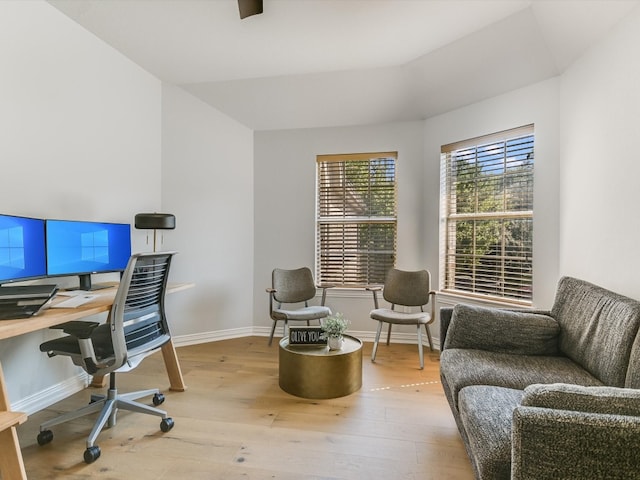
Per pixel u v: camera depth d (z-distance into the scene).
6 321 1.59
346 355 2.55
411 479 1.67
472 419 1.40
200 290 3.79
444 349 2.28
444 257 3.74
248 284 4.10
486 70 3.03
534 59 2.78
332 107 3.80
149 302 2.20
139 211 3.26
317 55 3.09
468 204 3.52
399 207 3.89
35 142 2.32
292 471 1.72
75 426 2.14
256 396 2.54
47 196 2.40
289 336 2.73
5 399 1.45
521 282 3.08
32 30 2.29
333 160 4.05
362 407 2.38
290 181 4.08
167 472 1.71
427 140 3.80
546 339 2.12
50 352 2.03
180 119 3.64
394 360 3.30
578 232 2.54
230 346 3.69
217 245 3.88
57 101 2.47
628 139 2.05
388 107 3.73
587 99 2.44
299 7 2.42
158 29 2.70
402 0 2.35
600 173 2.30
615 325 1.67
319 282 4.11
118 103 3.02
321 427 2.12
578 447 0.93
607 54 2.22
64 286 2.53
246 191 4.08
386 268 3.98
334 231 4.09
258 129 4.11
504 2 2.38
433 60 3.12
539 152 2.92
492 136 3.26
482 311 2.23
